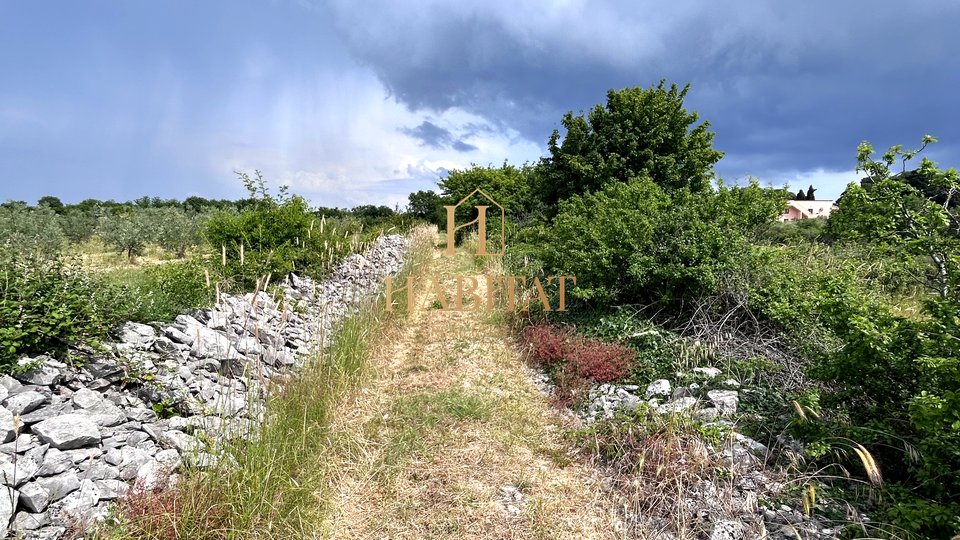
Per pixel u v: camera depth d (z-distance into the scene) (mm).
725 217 6281
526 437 4090
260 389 3512
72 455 2594
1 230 12078
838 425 3186
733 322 5477
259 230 7121
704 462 3184
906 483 2889
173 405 3391
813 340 4570
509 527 2996
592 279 6684
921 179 3414
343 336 5043
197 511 2480
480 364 5836
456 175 18812
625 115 12375
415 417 4285
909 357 2936
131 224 14508
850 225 3611
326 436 3680
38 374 3029
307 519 2852
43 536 2201
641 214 6527
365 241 9883
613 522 3012
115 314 3816
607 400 4551
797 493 2891
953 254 3010
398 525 3008
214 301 5156
